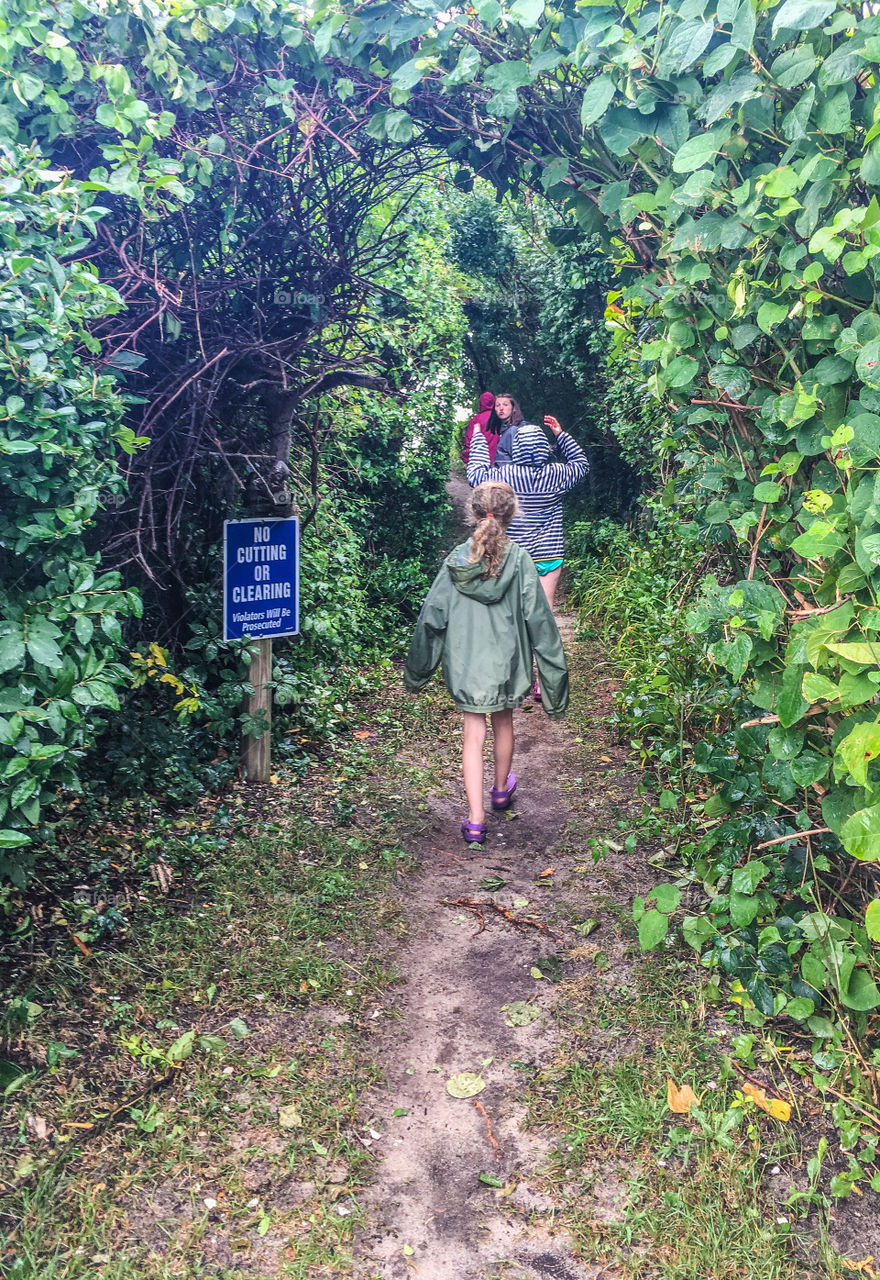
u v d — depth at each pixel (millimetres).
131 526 4059
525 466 6016
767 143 2301
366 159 3584
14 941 3027
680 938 3287
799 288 2170
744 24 2008
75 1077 2566
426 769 5125
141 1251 2131
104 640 2941
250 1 2895
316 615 5906
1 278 2447
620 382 8695
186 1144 2426
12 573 2736
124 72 2811
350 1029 2924
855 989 2373
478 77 2854
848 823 1837
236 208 3605
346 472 7766
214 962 3127
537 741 5641
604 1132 2518
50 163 3156
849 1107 2443
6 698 2502
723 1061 2725
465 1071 2793
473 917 3613
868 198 2209
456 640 4125
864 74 2076
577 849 4137
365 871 3826
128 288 3414
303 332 3994
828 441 2094
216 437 3922
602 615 8109
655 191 2631
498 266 14367
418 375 8633
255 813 4223
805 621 2240
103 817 3791
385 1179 2406
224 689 4402
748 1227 2209
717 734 4059
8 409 2404
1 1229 2127
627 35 2238
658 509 6684
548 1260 2188
